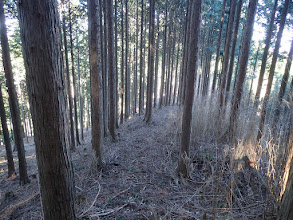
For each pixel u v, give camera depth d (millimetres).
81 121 13523
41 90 1477
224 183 3232
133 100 18000
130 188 3664
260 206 2568
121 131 9742
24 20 1389
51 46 1473
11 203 4145
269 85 5391
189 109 3633
